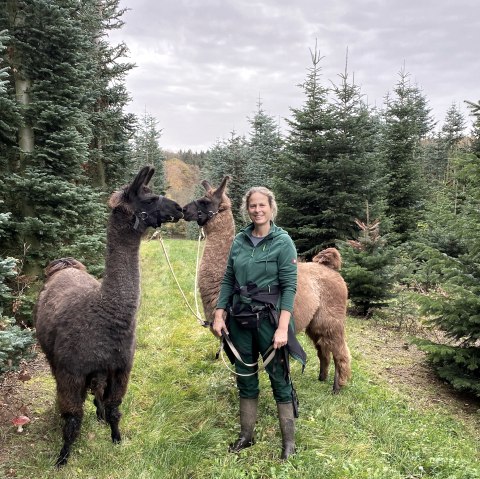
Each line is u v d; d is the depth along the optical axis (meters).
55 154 6.68
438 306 5.21
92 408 4.23
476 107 5.51
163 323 7.10
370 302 8.45
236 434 3.77
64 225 6.93
